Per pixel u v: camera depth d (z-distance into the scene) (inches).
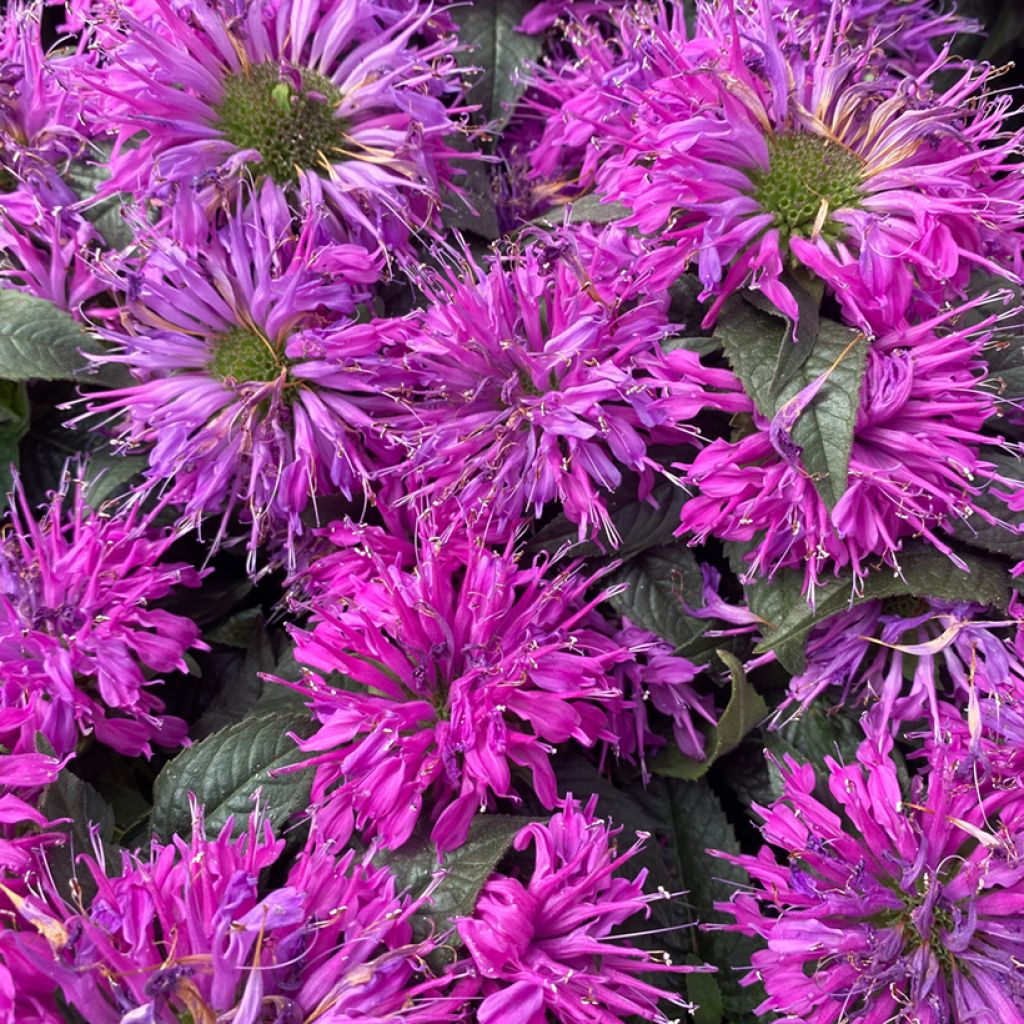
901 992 14.9
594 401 15.3
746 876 16.5
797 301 15.3
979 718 15.2
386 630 15.4
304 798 15.1
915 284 15.4
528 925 14.3
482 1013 14.1
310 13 15.9
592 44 17.8
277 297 15.6
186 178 15.5
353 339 15.6
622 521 16.0
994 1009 14.8
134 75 15.5
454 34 18.2
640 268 15.5
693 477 15.4
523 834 14.7
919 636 16.0
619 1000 14.4
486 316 15.5
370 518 16.3
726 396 15.4
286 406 15.8
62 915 14.1
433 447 15.6
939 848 15.1
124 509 16.0
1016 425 16.2
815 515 15.2
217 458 15.8
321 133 15.9
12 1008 13.3
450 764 14.7
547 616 15.5
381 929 13.9
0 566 15.3
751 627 16.2
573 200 17.6
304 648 15.2
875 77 16.0
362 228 16.0
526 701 14.9
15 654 15.1
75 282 16.3
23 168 16.1
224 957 13.5
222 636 16.7
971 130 15.8
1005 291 15.7
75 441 16.8
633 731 16.6
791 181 15.3
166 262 15.6
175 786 15.1
